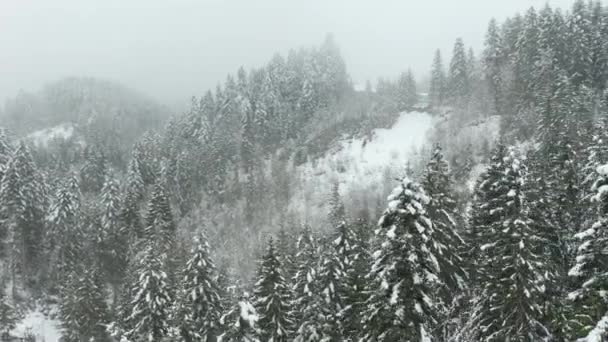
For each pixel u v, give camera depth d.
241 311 24.50
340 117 127.81
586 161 29.34
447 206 26.94
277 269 29.77
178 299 33.81
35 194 64.06
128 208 67.31
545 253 25.36
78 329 48.84
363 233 33.97
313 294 26.91
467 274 26.23
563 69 72.06
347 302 29.12
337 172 99.56
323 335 26.09
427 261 18.50
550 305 21.33
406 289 18.23
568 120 45.78
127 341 33.69
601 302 15.23
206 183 99.12
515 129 74.00
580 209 27.88
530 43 81.06
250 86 141.25
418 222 18.45
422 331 18.09
